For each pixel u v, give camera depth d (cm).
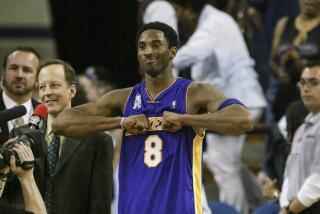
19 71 1456
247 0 2247
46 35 2891
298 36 1980
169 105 1169
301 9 1991
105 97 1211
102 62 2531
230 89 2008
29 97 1482
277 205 1689
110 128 1168
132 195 1170
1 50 2866
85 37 2544
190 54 1964
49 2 2534
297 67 1975
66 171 1326
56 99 1338
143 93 1188
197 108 1171
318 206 1505
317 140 1517
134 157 1179
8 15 2891
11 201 1258
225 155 1986
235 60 2002
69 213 1321
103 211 1326
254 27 2244
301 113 1616
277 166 1725
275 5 2222
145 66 1167
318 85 1537
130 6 2492
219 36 1989
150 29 1168
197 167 1167
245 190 2025
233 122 1120
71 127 1177
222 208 1727
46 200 1321
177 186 1158
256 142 2197
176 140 1165
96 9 2517
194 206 1155
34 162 1128
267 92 2180
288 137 1644
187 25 2019
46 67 1348
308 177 1514
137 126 1156
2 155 1098
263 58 2233
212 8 2014
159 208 1155
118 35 2517
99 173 1333
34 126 1163
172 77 1188
